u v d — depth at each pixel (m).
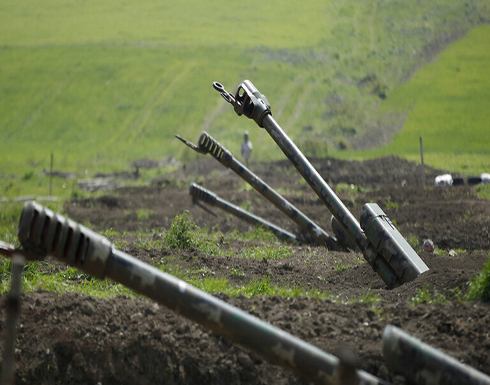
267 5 180.12
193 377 13.12
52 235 9.87
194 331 13.77
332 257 24.59
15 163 97.69
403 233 35.75
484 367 11.92
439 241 33.53
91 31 161.00
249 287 18.14
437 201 44.62
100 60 143.25
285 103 121.25
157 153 104.94
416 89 126.56
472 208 40.12
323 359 9.75
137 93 129.38
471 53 142.25
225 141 107.00
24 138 114.56
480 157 86.00
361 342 12.84
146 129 116.12
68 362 13.34
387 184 64.56
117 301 15.05
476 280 15.09
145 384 13.16
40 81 134.75
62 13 175.62
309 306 14.74
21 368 13.04
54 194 68.50
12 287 8.54
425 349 9.59
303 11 174.50
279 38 155.75
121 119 120.06
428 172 68.62
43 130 117.12
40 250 9.95
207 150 25.22
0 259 19.75
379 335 13.06
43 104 126.56
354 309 14.41
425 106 117.81
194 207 50.56
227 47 149.12
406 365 9.62
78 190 71.00
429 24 160.50
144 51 147.50
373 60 142.50
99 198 54.62
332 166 73.19
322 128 110.75
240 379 13.02
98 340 13.57
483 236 33.81
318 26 163.50
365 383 9.34
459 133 102.88
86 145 110.75
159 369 13.22
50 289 16.84
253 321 10.12
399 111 117.31
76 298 14.99
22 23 167.12
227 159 25.38
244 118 118.62
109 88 131.50
